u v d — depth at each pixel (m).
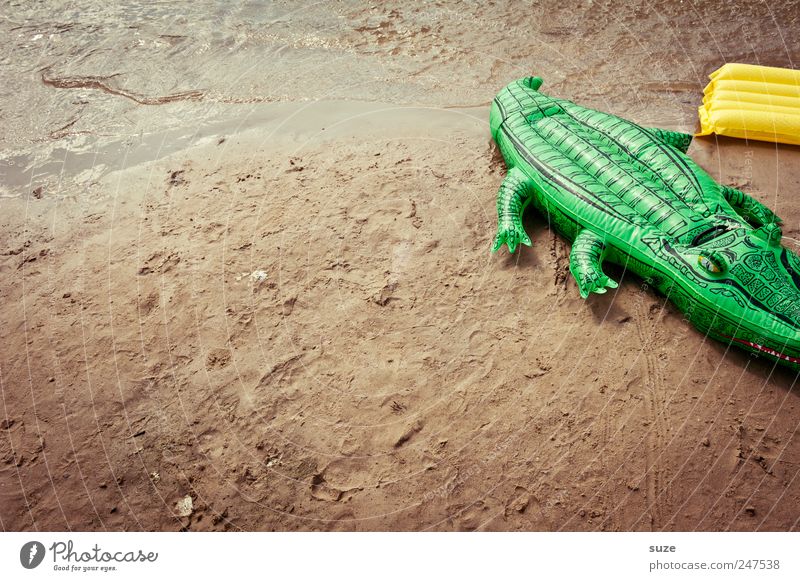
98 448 5.06
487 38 9.44
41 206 7.36
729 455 4.51
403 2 10.48
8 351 5.77
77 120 8.69
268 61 9.50
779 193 6.39
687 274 5.08
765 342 4.76
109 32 10.40
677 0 9.57
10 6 11.17
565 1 9.93
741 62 8.38
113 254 6.61
